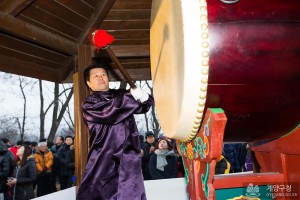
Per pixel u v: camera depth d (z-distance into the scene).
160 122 1.69
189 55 1.14
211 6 1.19
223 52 1.16
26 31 2.29
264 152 1.66
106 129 1.76
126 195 1.69
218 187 1.38
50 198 2.54
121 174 1.72
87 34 2.77
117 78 3.57
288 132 1.42
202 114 1.22
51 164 4.65
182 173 3.72
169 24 1.40
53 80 3.25
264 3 1.21
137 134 1.81
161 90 1.63
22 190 3.87
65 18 2.62
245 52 1.17
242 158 4.16
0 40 2.51
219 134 1.14
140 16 2.91
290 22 1.20
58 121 14.25
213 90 1.19
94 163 1.74
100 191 1.73
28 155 3.99
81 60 2.82
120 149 1.74
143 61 3.50
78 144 2.81
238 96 1.21
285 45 1.18
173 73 1.35
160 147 3.61
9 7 2.12
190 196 1.54
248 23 1.18
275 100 1.24
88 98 1.81
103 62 3.39
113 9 2.82
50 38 2.54
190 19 1.15
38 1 2.33
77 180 2.76
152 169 3.57
